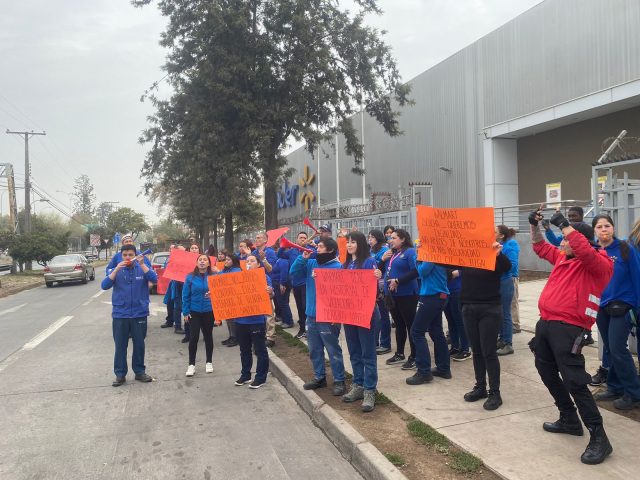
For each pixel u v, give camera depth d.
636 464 3.72
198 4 20.44
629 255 4.62
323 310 5.54
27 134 35.16
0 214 66.69
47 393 6.41
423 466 3.91
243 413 5.60
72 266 23.53
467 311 5.12
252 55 20.88
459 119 25.28
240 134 21.23
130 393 6.37
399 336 7.07
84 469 4.25
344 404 5.42
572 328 3.91
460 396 5.43
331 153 42.91
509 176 23.34
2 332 11.09
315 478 4.06
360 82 22.89
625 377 4.71
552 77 19.84
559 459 3.86
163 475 4.13
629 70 16.89
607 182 6.45
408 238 6.48
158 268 16.95
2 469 4.28
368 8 22.55
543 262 16.98
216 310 6.50
